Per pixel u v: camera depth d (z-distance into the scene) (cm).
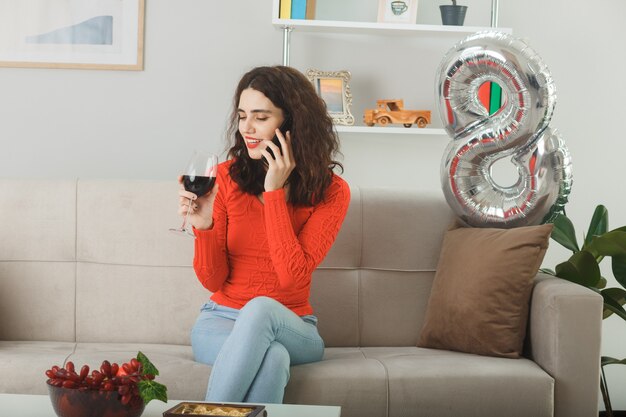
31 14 326
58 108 329
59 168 330
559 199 273
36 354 233
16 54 326
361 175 337
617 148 339
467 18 337
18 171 329
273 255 224
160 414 161
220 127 331
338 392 219
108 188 278
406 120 318
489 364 232
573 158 338
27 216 276
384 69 334
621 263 269
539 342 238
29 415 156
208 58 330
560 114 338
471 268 253
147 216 276
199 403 155
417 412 221
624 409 342
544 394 224
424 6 336
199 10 329
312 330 228
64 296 273
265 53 330
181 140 331
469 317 249
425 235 283
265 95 230
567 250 338
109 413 147
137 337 271
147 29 329
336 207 236
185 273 273
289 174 236
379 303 278
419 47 334
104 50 327
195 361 235
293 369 221
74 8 326
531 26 337
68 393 146
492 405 223
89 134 330
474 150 273
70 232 275
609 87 338
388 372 224
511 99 269
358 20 334
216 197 238
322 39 332
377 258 280
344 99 321
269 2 329
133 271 274
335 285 277
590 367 228
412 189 290
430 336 262
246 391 197
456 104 276
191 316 271
